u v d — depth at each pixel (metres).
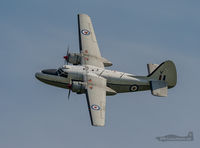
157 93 164.00
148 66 176.00
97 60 177.00
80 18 191.75
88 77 161.38
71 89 159.00
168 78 168.88
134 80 167.25
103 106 151.25
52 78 164.88
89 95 154.50
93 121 143.12
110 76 165.50
